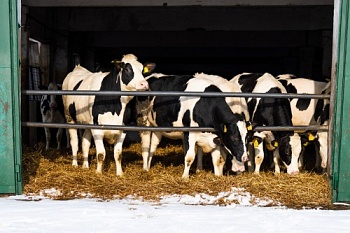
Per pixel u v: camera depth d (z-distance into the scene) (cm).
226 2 1435
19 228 601
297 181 871
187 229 600
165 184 838
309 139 954
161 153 1323
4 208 689
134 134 1648
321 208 723
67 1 1441
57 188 816
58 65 1828
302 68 2105
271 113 989
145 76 1070
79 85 1038
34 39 1594
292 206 732
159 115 998
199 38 2077
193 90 938
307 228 610
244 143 865
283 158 969
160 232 588
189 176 929
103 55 2666
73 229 596
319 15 1719
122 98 923
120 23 1792
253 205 734
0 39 766
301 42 2039
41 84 1734
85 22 1800
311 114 1120
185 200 756
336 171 761
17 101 774
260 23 1747
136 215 658
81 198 765
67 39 1825
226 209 697
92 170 975
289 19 1736
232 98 961
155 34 2080
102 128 843
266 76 1064
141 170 999
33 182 840
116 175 922
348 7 746
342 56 754
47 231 589
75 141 1052
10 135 773
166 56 2527
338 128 762
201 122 910
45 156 1187
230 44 2075
